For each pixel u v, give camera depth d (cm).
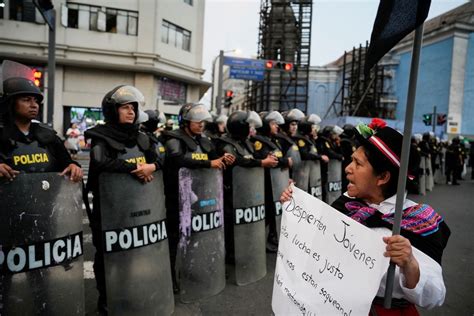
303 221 152
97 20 1878
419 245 124
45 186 210
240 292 334
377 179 135
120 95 256
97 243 268
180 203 308
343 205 149
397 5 111
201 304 306
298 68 2692
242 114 405
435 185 1297
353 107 2484
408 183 133
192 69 2222
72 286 222
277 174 435
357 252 127
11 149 217
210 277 323
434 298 119
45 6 805
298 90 2752
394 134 132
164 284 271
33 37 1783
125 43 1933
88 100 1886
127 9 1922
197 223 316
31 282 204
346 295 127
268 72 2638
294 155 521
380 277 119
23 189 202
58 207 216
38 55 1792
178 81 2153
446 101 2381
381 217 132
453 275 394
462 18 2416
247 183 360
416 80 117
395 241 115
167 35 2059
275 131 475
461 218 688
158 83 2011
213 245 328
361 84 2453
